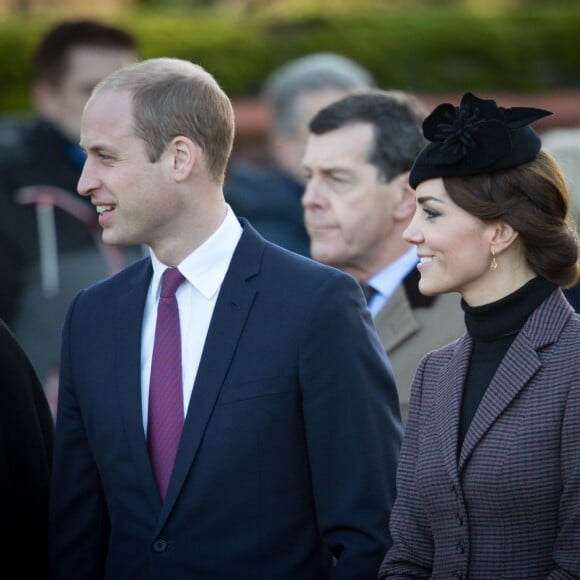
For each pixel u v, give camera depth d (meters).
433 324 13.38
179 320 11.60
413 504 10.78
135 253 17.83
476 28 33.12
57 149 18.08
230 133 11.75
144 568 11.19
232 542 11.04
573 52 34.00
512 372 10.16
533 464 9.92
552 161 10.39
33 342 17.23
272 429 11.10
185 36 30.81
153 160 11.35
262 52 31.47
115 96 11.41
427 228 10.46
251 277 11.52
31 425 12.48
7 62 29.19
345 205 13.64
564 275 10.30
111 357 11.71
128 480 11.37
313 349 11.18
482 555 10.12
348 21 32.53
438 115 10.56
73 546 12.02
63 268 17.50
